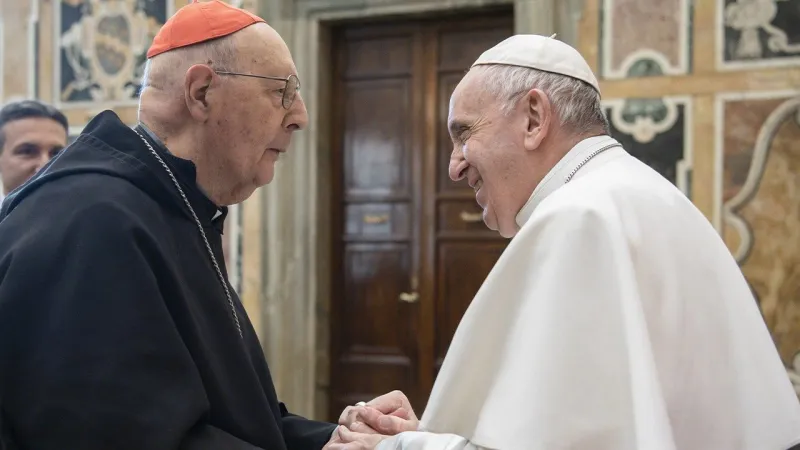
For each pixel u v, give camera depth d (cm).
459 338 133
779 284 329
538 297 124
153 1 435
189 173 148
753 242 333
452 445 130
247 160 151
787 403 128
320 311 427
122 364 122
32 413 118
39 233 128
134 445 120
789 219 328
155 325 127
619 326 118
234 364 150
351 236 436
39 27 457
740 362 129
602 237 124
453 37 414
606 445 114
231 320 153
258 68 148
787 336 328
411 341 425
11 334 122
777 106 328
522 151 146
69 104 452
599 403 116
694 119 340
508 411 119
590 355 118
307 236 421
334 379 439
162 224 141
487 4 387
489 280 132
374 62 429
